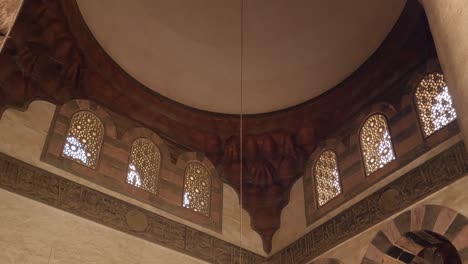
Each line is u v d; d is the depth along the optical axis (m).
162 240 8.95
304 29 10.12
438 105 8.41
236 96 11.23
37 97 8.81
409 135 8.70
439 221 7.39
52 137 8.66
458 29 2.90
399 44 9.37
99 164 9.06
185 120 11.00
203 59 10.63
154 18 9.92
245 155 11.20
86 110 9.50
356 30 9.79
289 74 10.82
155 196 9.48
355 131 9.93
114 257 8.13
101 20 9.49
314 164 10.53
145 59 10.34
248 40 10.40
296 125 11.08
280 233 10.36
